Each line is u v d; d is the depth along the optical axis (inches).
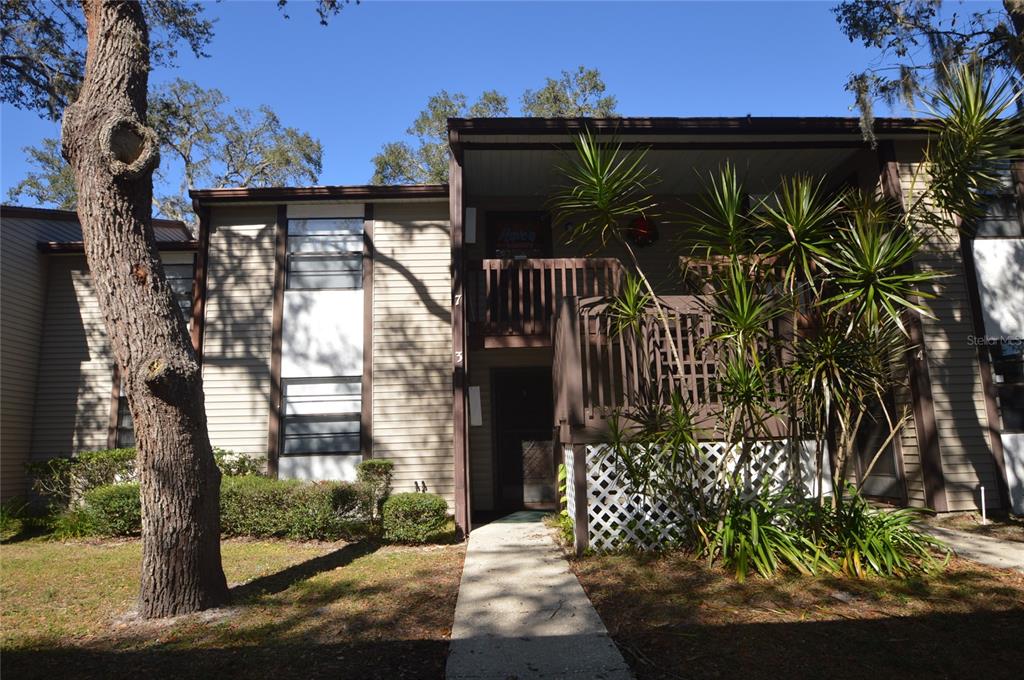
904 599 198.5
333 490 335.0
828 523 241.8
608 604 201.8
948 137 235.1
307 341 420.5
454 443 343.0
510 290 371.2
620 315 262.8
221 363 415.2
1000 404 367.2
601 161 263.9
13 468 425.4
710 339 240.7
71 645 179.3
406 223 435.8
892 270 231.3
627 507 278.1
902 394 374.6
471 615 195.0
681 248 444.1
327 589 227.5
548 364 435.8
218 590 210.5
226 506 335.3
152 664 162.2
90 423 446.3
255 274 426.0
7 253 427.5
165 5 505.0
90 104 211.8
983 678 147.9
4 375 421.1
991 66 385.7
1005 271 378.6
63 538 355.9
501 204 450.3
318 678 151.5
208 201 423.8
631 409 262.7
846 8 429.7
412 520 314.5
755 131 363.6
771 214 239.5
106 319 206.5
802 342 238.2
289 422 414.6
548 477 429.1
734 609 191.2
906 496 370.3
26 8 473.4
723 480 242.8
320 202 432.1
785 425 253.8
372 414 410.9
